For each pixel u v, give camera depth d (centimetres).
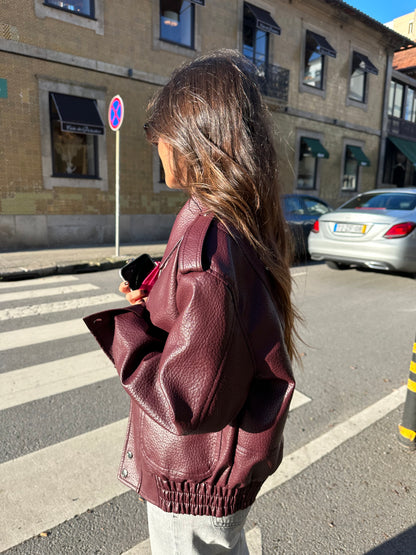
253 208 79
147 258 116
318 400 292
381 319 481
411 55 2425
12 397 288
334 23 1591
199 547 87
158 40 1109
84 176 1040
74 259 791
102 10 1008
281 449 92
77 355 361
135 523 182
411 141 2120
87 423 259
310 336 421
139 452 87
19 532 175
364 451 235
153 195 1167
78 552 167
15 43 899
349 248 674
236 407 71
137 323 78
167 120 79
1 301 526
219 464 78
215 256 69
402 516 188
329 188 1720
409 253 623
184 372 66
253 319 72
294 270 769
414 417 235
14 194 941
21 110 927
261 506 192
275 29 1301
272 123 86
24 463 220
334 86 1652
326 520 184
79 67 995
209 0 1195
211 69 79
